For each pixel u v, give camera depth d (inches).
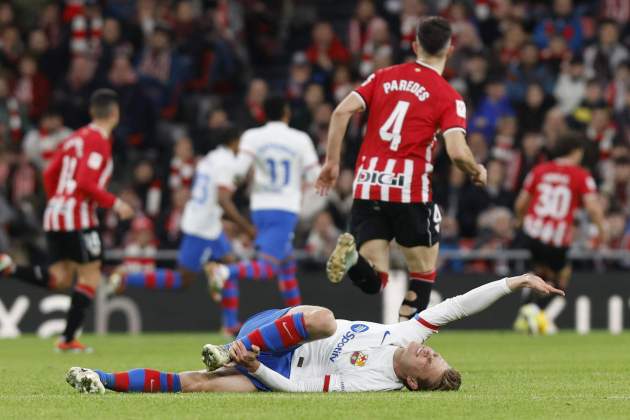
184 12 2851.9
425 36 1152.8
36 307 2160.4
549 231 1998.0
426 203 1152.2
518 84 2662.4
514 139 2522.1
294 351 917.2
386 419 768.9
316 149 2479.1
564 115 2588.6
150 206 2464.3
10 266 1658.5
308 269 2257.6
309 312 898.7
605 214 2358.5
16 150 2519.7
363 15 2812.5
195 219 1927.9
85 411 812.0
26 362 1416.1
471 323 2279.8
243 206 2383.1
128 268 2160.4
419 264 1168.8
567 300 2261.3
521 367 1310.3
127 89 2674.7
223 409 813.9
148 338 2047.2
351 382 908.6
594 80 2576.3
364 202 1164.5
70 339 1641.2
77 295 1622.8
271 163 1804.9
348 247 1105.4
